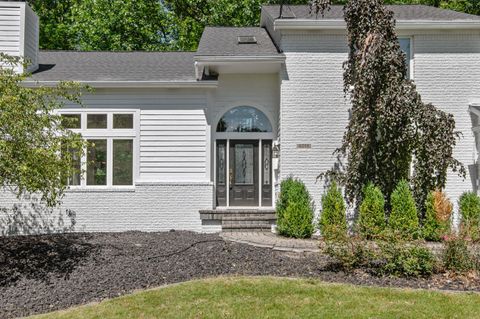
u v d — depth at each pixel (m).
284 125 12.24
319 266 8.29
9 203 12.02
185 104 12.60
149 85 12.35
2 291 7.24
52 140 8.28
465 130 12.36
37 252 9.04
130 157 12.49
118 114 12.48
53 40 24.56
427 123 10.82
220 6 23.30
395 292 6.82
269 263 8.45
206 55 12.01
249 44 13.42
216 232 12.17
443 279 7.50
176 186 12.48
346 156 12.15
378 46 10.76
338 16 12.95
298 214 11.41
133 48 23.39
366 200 10.86
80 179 12.32
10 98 7.43
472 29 12.34
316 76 12.28
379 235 7.86
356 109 11.01
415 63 12.43
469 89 12.41
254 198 13.68
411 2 22.88
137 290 7.14
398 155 11.06
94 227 12.28
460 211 11.86
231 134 13.66
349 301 6.43
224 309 6.18
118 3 22.77
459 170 11.18
